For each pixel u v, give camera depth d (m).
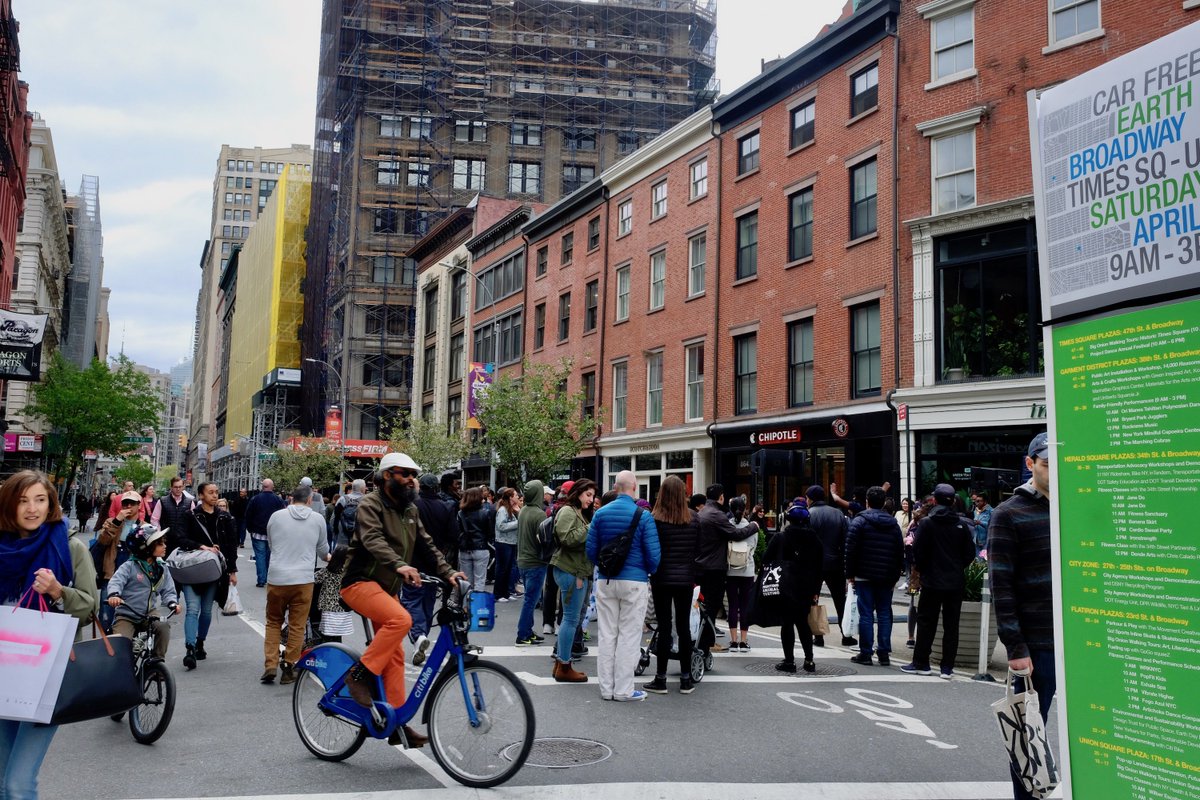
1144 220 3.14
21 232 55.09
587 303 32.41
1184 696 2.96
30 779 4.14
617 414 30.05
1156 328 3.10
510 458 26.39
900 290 18.94
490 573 17.62
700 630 9.23
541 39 58.75
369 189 56.44
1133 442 3.17
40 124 61.53
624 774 5.72
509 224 38.72
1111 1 16.22
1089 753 3.29
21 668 3.95
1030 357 16.67
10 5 33.25
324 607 8.84
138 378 54.75
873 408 19.14
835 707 7.77
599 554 7.92
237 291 110.81
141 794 5.31
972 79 18.03
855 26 20.45
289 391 80.00
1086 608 3.33
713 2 61.56
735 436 23.69
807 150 22.16
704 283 26.05
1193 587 2.94
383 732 5.76
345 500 12.21
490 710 5.53
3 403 44.41
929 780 5.71
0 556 4.02
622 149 58.84
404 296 56.53
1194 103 2.96
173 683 6.51
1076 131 3.46
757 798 5.30
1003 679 9.20
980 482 15.20
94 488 84.81
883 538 9.97
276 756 6.20
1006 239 17.27
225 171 166.62
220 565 9.82
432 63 57.28
